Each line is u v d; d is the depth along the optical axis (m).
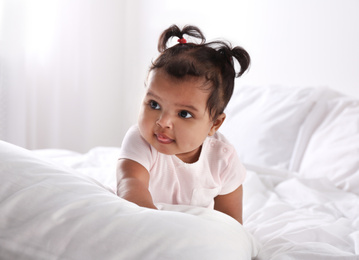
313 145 1.80
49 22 2.91
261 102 2.10
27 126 2.86
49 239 0.59
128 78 3.38
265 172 1.70
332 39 2.28
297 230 1.03
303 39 2.39
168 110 0.80
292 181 1.54
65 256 0.57
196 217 0.66
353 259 0.75
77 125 3.17
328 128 1.81
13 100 2.69
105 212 0.62
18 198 0.63
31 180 0.67
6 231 0.60
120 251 0.57
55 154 1.75
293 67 2.44
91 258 0.57
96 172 1.45
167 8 3.05
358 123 1.74
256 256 0.81
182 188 0.96
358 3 2.17
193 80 0.80
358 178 1.56
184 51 0.84
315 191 1.46
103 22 3.25
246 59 0.94
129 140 0.91
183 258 0.57
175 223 0.62
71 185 0.68
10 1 2.63
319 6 2.32
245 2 2.63
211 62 0.84
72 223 0.60
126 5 3.35
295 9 2.42
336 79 2.26
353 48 2.19
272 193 1.45
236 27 2.68
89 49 3.15
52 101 2.97
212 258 0.58
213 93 0.83
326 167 1.68
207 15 2.82
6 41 2.64
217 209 1.06
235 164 1.02
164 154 0.90
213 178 0.99
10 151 0.73
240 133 2.01
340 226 1.09
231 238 0.65
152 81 0.80
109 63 3.32
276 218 1.15
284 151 1.86
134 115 3.35
